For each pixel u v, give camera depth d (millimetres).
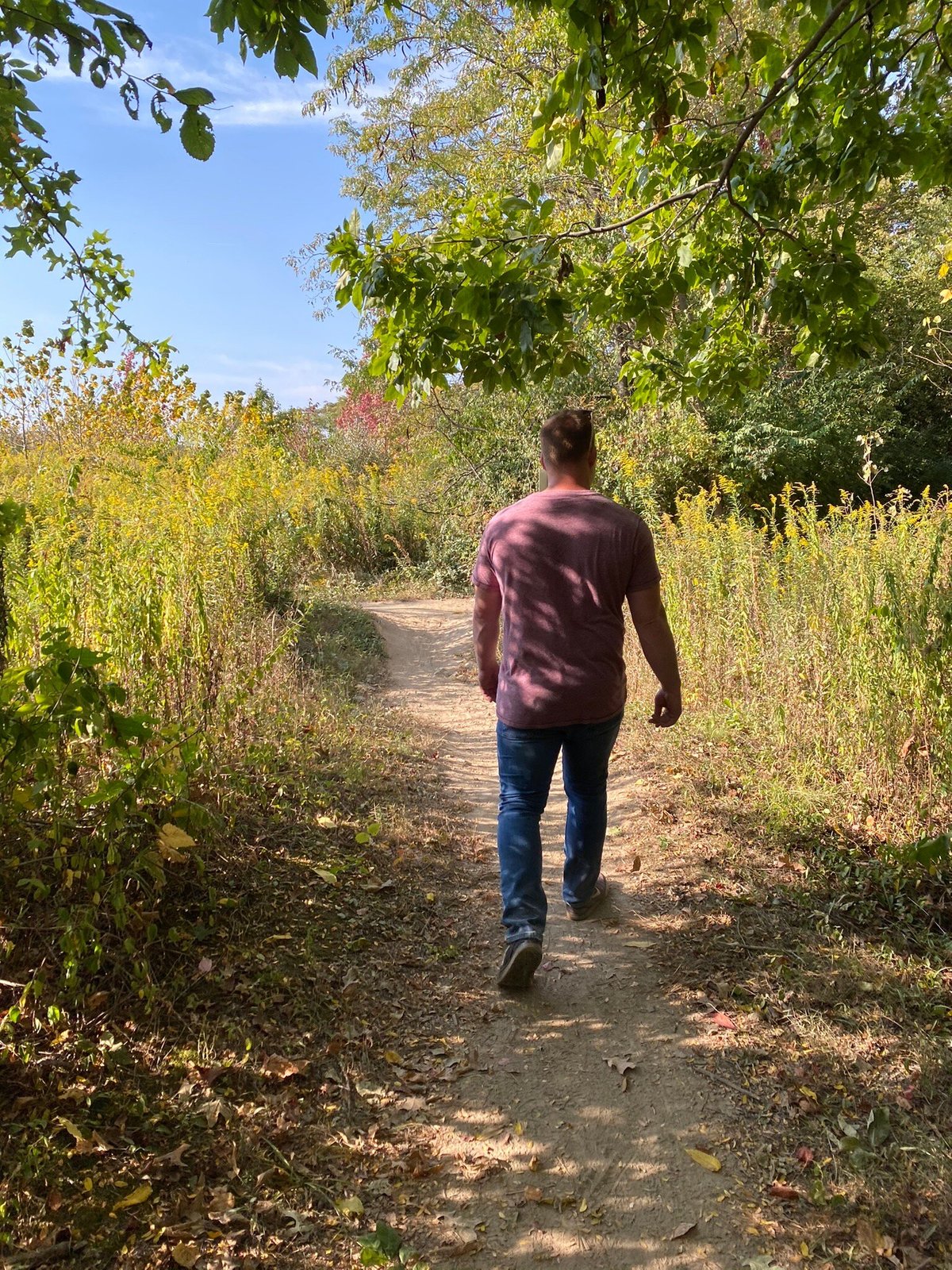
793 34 5059
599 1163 2387
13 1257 1930
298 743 5203
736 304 4648
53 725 2486
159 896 3236
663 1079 2701
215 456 13305
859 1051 2770
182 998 2875
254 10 2340
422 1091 2662
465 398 14820
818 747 4980
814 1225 2154
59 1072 2453
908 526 6113
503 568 3191
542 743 3154
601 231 3855
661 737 5938
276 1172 2258
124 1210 2086
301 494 13047
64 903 3012
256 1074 2615
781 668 5625
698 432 13438
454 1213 2219
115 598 4195
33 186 3822
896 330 19203
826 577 5691
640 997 3135
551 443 3330
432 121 18953
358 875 3934
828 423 15812
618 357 13422
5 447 12734
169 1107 2422
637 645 7426
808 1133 2457
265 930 3334
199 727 4008
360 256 3824
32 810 2871
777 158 3904
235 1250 2031
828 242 4145
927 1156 2322
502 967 3088
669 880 3980
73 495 6418
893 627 4551
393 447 20766
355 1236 2121
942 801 4320
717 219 4172
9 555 4145
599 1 3072
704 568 7145
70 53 2504
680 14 3219
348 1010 2996
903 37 3854
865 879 3896
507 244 3793
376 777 5250
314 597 10203
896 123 3832
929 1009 2980
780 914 3656
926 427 19828
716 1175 2328
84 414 13938
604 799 3498
